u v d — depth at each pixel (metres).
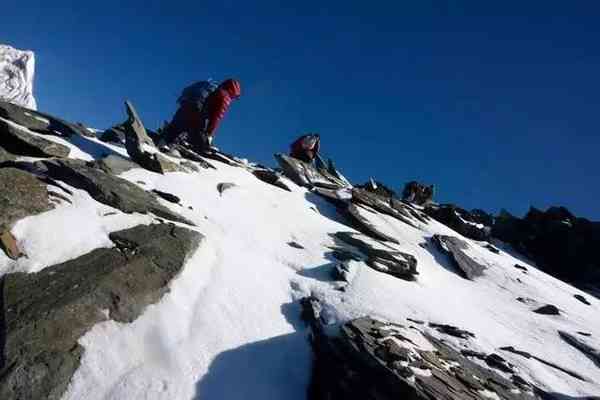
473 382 4.84
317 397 4.86
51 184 6.43
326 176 16.89
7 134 7.29
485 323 7.39
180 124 11.29
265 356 5.19
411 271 8.34
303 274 7.21
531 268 13.46
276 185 12.02
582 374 6.26
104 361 4.46
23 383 3.97
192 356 4.86
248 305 5.93
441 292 8.30
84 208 6.23
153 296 5.34
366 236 10.33
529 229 20.23
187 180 9.16
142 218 6.65
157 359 4.70
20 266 4.96
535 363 6.18
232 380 4.75
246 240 7.71
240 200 9.44
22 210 5.52
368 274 7.48
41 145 7.47
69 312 4.58
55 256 5.26
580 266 18.23
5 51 29.44
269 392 4.80
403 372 4.51
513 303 9.38
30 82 29.53
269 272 6.92
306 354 5.37
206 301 5.71
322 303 6.25
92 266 5.28
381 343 5.01
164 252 6.01
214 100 11.20
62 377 4.16
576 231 19.38
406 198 20.25
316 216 10.59
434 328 6.31
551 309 9.14
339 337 5.22
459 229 16.72
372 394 4.43
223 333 5.30
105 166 7.91
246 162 14.76
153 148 9.91
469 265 10.82
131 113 9.52
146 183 8.20
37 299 4.58
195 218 7.59
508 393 5.00
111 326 4.80
